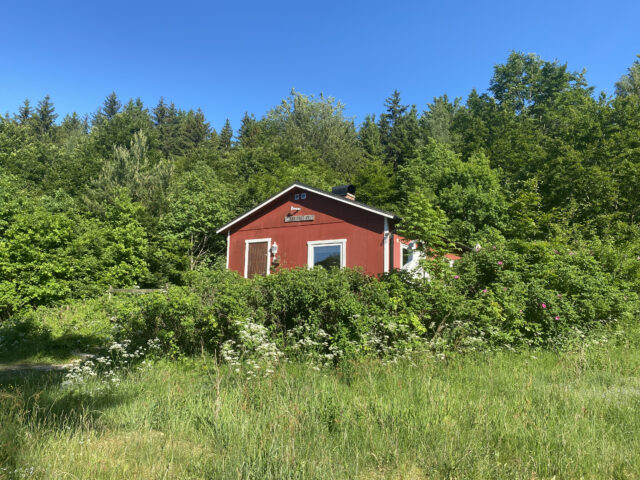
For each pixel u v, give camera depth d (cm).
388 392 589
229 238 1977
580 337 1050
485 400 545
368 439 437
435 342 893
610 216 2816
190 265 3048
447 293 1009
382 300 940
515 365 811
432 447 426
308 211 1800
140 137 3881
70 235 2139
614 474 386
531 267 1247
